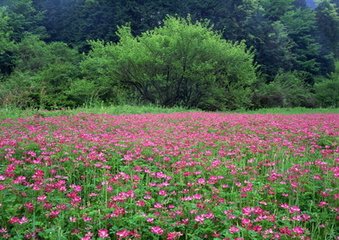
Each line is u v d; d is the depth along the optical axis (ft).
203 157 23.00
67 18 161.27
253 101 107.04
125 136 28.50
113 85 88.74
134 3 143.84
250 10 159.33
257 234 13.03
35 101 79.36
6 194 15.49
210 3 149.59
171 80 87.51
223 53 86.89
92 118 41.73
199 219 13.62
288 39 172.04
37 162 19.39
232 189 17.35
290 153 24.76
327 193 16.85
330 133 33.17
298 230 12.89
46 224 13.38
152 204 16.02
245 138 29.60
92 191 17.38
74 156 21.63
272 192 16.93
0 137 25.41
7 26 142.00
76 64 118.93
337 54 203.92
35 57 119.85
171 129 33.99
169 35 89.15
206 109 91.35
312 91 147.33
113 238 13.51
